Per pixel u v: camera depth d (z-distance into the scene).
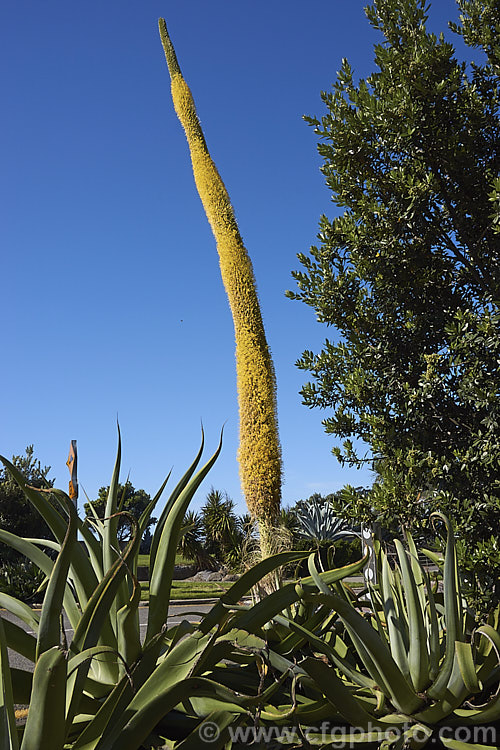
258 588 5.49
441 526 5.34
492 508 5.08
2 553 17.97
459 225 6.02
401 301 6.35
